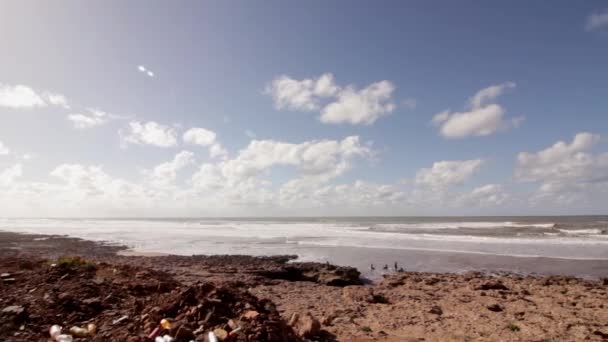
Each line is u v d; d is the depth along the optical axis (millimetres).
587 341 8781
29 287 7793
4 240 41812
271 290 16547
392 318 11188
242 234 50906
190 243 39156
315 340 8102
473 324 10438
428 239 38656
